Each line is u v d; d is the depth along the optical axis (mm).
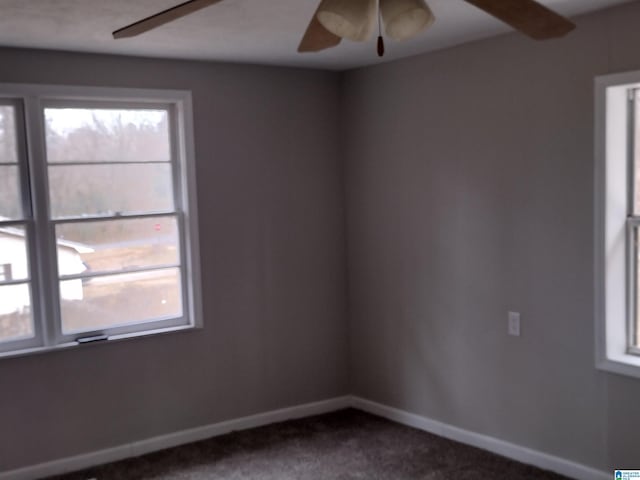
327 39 2170
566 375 3354
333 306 4539
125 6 2670
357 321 4539
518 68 3432
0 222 3482
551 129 3316
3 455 3510
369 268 4414
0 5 2629
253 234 4191
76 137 3664
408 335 4180
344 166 4516
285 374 4371
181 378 3994
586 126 3172
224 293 4105
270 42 3455
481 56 3602
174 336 3959
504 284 3602
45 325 3588
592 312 3219
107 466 3703
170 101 3879
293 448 3885
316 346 4484
